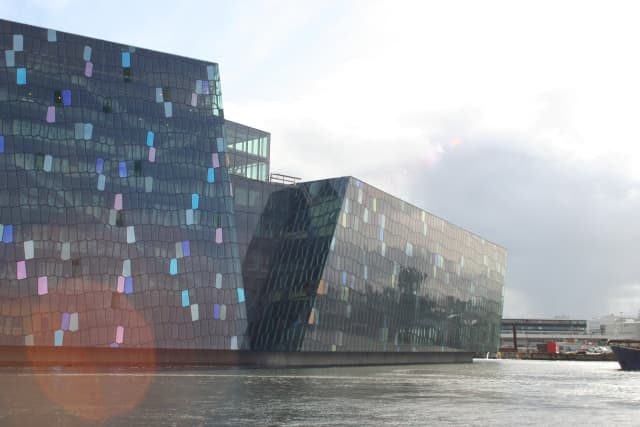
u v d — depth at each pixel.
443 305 97.31
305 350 69.25
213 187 66.56
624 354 77.12
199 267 64.69
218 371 52.03
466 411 23.64
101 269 59.56
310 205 73.88
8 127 57.19
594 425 19.83
